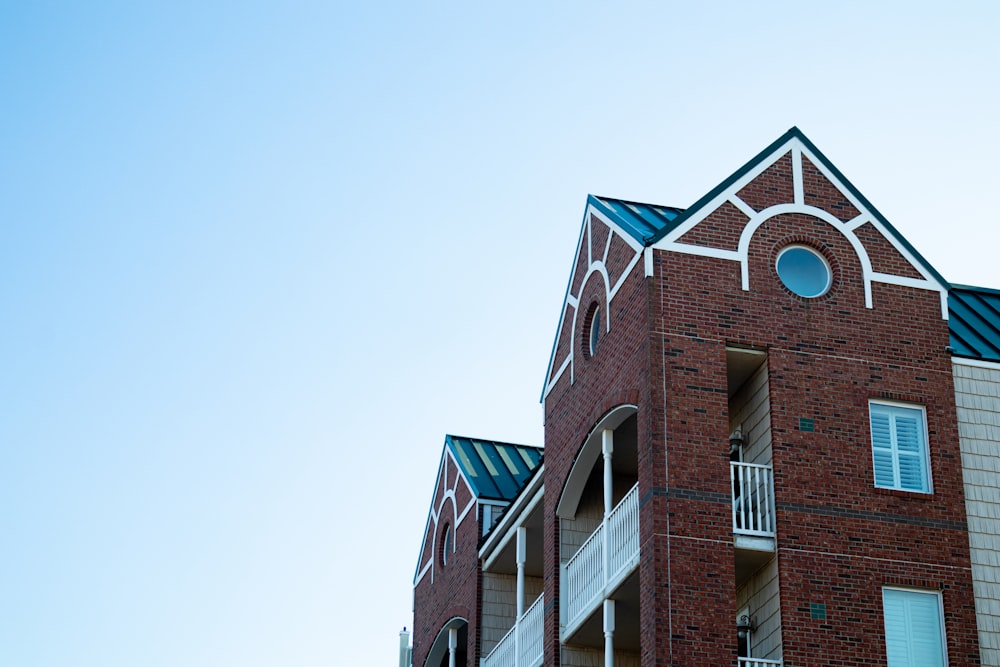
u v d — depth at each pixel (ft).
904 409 96.02
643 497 90.63
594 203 106.52
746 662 86.69
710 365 92.99
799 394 93.81
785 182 99.19
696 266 95.40
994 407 97.76
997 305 108.68
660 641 85.81
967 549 92.79
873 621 89.35
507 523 120.57
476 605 124.57
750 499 90.74
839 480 92.22
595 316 105.50
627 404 95.40
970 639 90.48
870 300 97.40
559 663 104.22
